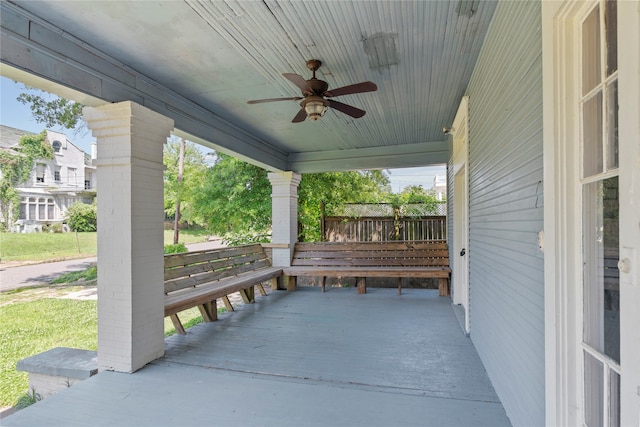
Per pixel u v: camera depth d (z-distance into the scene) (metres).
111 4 2.19
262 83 3.48
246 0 2.16
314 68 3.04
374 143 6.11
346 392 2.49
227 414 2.23
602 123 1.16
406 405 2.29
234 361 3.08
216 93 3.75
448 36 2.66
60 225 17.53
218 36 2.60
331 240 7.64
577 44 1.32
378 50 2.85
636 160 0.87
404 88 3.66
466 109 3.54
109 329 2.94
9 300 6.88
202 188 8.40
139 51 2.82
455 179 4.86
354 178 9.30
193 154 13.42
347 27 2.50
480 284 3.04
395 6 2.26
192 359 3.14
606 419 1.13
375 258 6.35
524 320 1.84
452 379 2.67
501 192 2.30
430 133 5.48
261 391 2.52
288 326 4.15
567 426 1.32
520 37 1.89
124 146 2.92
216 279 4.84
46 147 17.72
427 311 4.76
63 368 2.94
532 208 1.72
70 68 2.56
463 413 2.19
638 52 0.86
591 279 1.24
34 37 2.32
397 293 6.02
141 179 3.02
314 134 5.48
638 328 0.88
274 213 6.77
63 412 2.27
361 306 5.11
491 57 2.52
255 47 2.77
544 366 1.54
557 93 1.37
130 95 3.11
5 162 16.06
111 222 2.95
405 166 6.27
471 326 3.57
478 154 3.07
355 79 3.42
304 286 6.90
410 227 7.33
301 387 2.57
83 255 13.23
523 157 1.85
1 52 2.13
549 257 1.42
